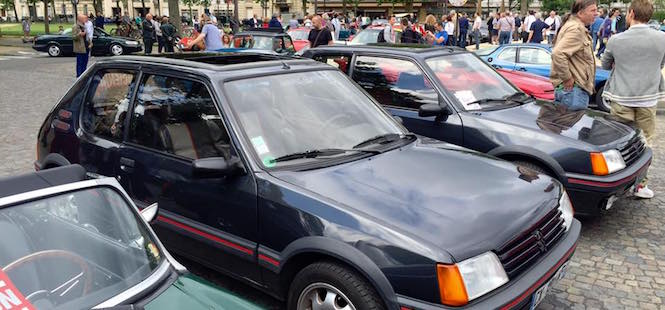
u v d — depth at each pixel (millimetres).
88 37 15297
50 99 12148
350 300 2834
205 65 3887
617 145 4895
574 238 3395
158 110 3973
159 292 2404
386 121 4211
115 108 4297
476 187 3293
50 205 2443
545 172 4887
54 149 4672
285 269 3164
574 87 6262
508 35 25906
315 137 3695
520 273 2916
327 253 2883
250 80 3812
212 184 3486
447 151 3912
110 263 2439
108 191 2660
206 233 3533
